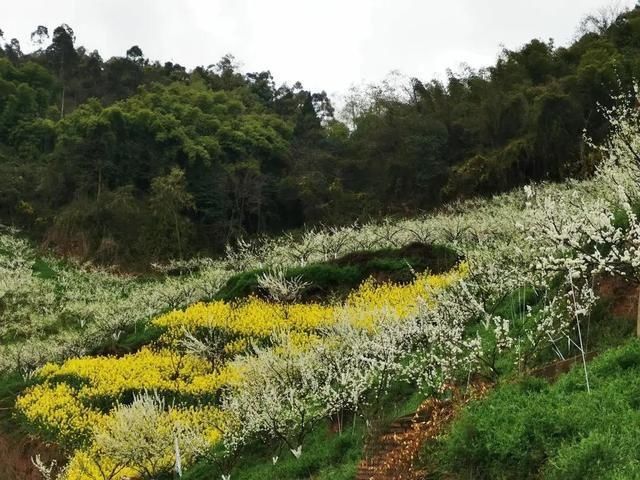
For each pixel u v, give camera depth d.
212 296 34.72
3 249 56.62
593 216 11.03
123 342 32.94
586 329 13.73
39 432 25.84
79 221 59.81
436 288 22.16
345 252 36.69
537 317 15.05
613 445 8.12
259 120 78.56
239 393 20.67
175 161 67.88
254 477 15.86
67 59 100.31
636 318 13.21
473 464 9.59
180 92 81.25
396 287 28.50
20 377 33.09
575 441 8.61
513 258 17.81
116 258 57.44
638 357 10.48
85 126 68.56
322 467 14.52
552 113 43.22
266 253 42.38
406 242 35.31
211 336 28.05
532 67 54.28
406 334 16.98
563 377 11.08
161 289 39.59
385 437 13.23
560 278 16.45
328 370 17.69
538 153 44.06
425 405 12.91
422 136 57.72
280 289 29.97
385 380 16.28
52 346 34.66
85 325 39.81
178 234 59.38
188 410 23.30
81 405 26.16
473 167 48.41
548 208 11.20
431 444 11.09
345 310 21.97
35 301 42.91
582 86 43.03
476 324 18.62
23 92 80.38
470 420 10.12
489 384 12.66
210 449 19.45
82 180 65.38
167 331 30.70
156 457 18.89
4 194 64.94
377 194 61.75
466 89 63.47
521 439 9.18
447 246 31.28
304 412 16.45
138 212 61.03
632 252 11.16
